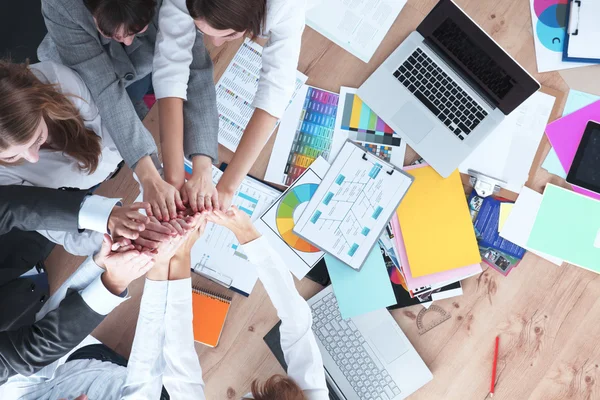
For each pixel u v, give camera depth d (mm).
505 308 1393
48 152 1252
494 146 1413
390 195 1410
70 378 1224
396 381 1373
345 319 1386
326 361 1385
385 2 1417
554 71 1417
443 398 1381
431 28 1371
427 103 1397
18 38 1935
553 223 1398
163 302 1203
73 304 1033
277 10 1099
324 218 1407
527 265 1399
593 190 1390
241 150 1217
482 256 1413
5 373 1013
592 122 1388
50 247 1387
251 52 1421
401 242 1406
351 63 1428
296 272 1406
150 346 1186
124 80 1340
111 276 1068
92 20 1150
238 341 1382
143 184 1188
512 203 1411
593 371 1372
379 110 1409
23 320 1235
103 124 1336
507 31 1428
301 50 1427
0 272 1229
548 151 1412
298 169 1424
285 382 1221
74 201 1068
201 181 1227
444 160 1396
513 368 1380
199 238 1401
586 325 1380
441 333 1394
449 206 1406
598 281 1386
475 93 1380
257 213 1421
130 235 1070
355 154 1418
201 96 1256
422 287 1399
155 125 1417
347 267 1396
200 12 970
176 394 1223
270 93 1183
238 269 1397
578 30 1402
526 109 1411
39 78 1180
